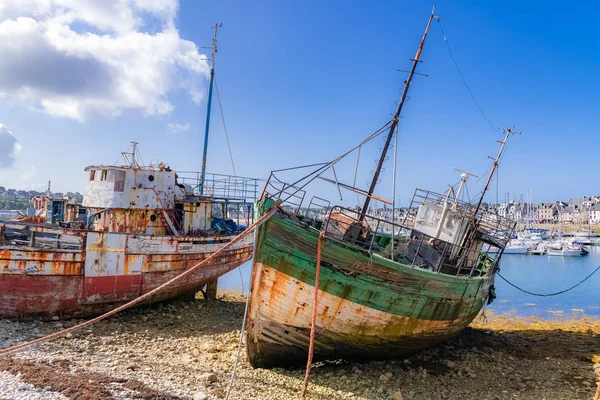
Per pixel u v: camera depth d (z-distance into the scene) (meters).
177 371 11.23
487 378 12.90
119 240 15.88
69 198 23.25
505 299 31.27
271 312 11.26
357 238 12.33
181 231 19.33
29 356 11.00
